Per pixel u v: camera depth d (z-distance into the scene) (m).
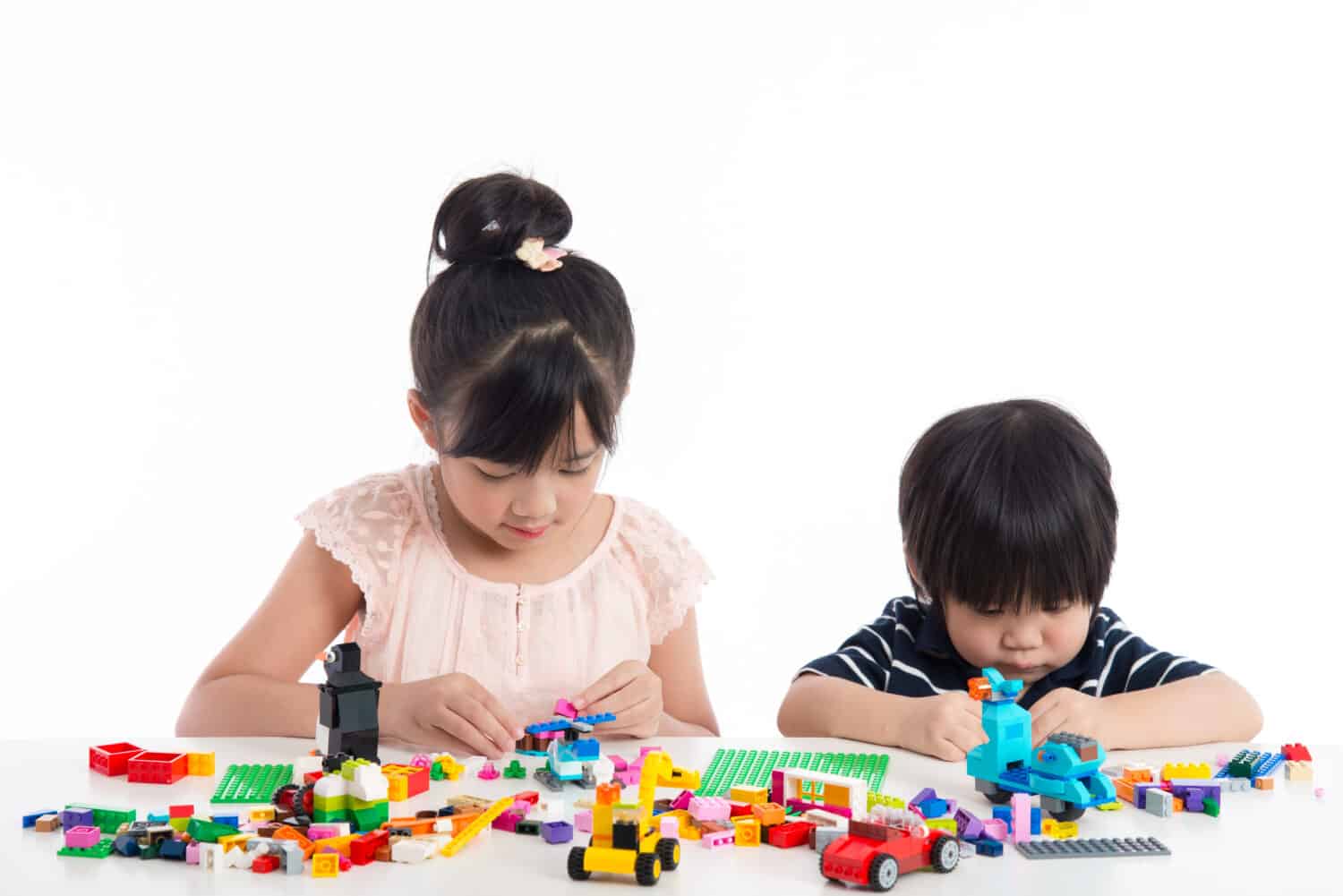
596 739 1.47
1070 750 1.24
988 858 1.15
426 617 1.88
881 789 1.36
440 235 1.79
